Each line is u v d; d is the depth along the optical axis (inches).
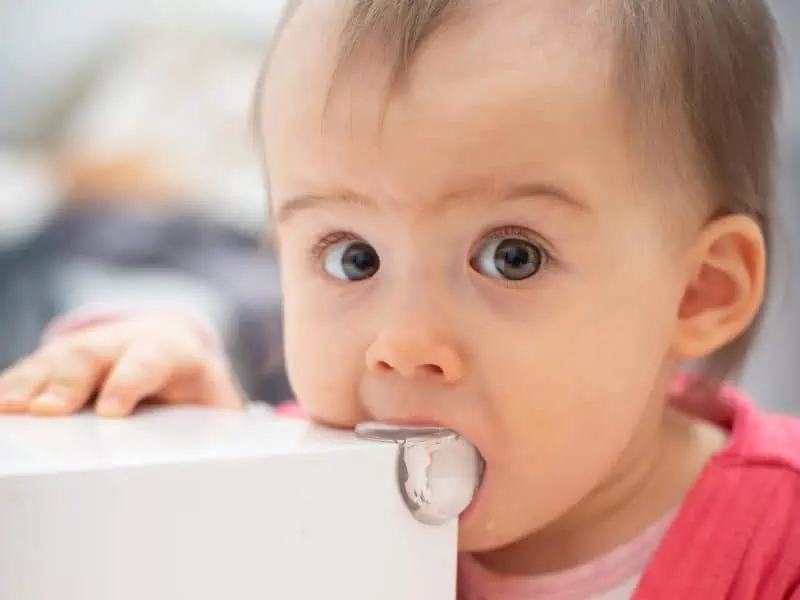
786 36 42.4
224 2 63.1
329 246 25.5
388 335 23.5
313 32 25.2
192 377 31.0
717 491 27.4
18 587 15.4
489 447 23.7
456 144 23.1
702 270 27.4
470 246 23.7
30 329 50.0
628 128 24.7
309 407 25.6
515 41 23.7
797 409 46.1
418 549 19.8
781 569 26.2
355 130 23.6
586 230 24.2
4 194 55.4
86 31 62.6
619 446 25.5
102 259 53.6
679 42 26.0
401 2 23.9
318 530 18.2
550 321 24.0
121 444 19.0
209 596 17.0
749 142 28.9
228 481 17.2
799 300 42.9
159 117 58.7
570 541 28.5
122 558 16.2
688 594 26.0
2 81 61.0
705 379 32.6
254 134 31.9
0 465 16.1
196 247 54.6
